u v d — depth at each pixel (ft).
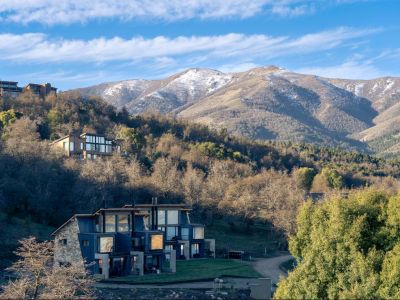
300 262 229.66
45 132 603.67
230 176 586.45
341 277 194.49
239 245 421.18
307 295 197.26
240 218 469.57
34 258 239.30
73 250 299.17
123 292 257.96
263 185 550.77
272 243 434.71
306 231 241.76
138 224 328.49
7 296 203.62
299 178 647.56
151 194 449.89
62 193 415.03
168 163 530.27
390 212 209.56
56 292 212.84
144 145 649.61
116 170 459.73
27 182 406.41
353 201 219.41
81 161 492.54
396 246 194.39
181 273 309.63
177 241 369.09
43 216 391.65
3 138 505.25
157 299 248.93
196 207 462.19
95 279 273.75
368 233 208.85
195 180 477.77
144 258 309.22
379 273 192.34
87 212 401.08
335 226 207.31
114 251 303.68
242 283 287.48
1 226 351.46
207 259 370.32
